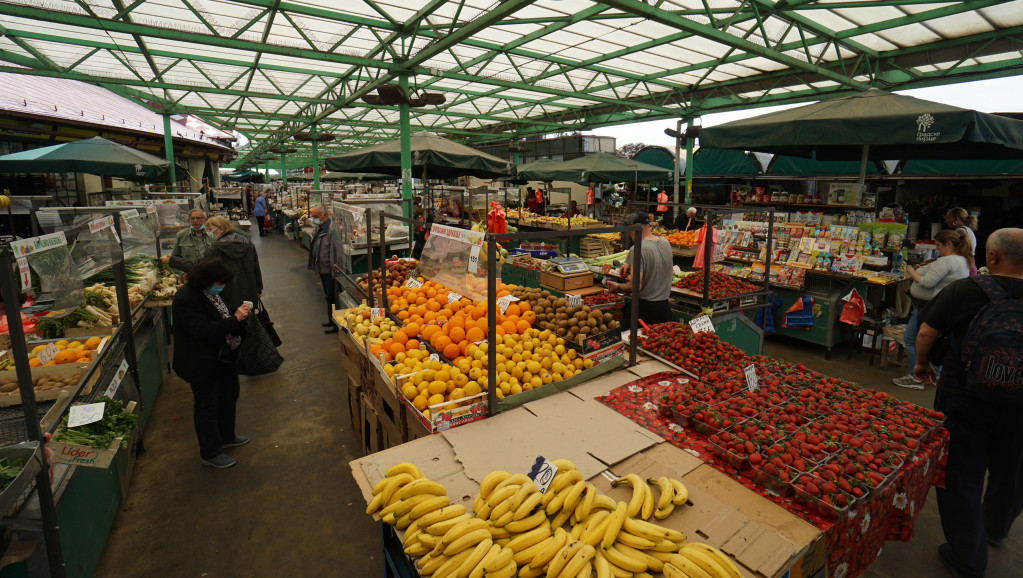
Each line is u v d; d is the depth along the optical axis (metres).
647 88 13.34
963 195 10.17
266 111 18.47
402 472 2.39
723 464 2.52
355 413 4.66
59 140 13.43
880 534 2.38
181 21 8.59
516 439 2.69
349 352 4.66
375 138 27.52
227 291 5.64
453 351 3.52
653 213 16.27
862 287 6.46
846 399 3.06
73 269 3.38
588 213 18.56
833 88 11.48
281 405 5.40
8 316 2.15
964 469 2.90
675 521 2.10
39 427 2.28
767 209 5.63
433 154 8.50
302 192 21.25
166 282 6.48
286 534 3.46
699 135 6.60
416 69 9.95
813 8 7.77
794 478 2.24
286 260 14.54
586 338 3.50
